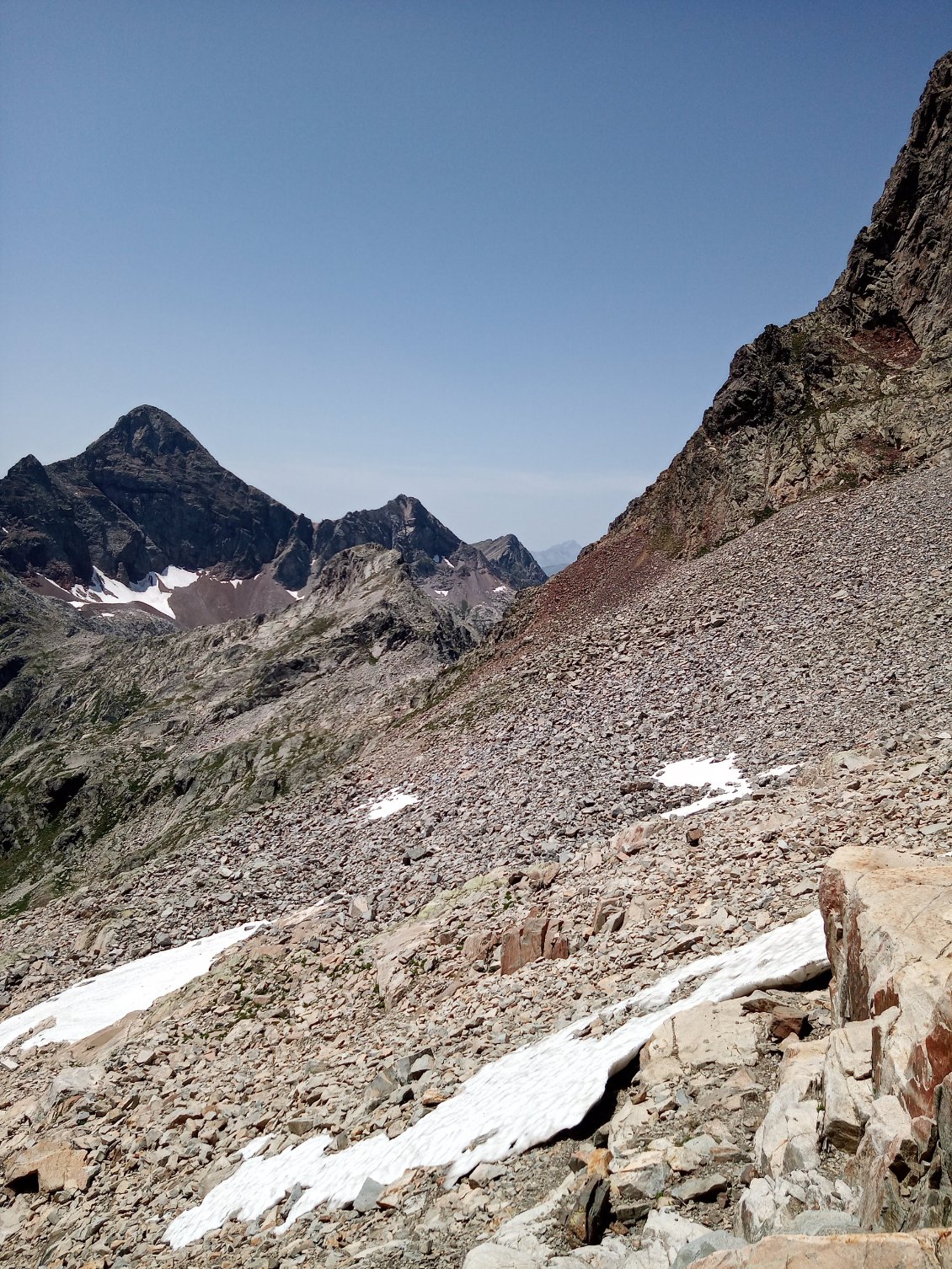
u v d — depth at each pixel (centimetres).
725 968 1648
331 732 16225
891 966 1059
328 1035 2522
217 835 5491
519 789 4388
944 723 3219
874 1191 819
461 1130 1491
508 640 9381
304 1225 1455
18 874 16125
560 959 2347
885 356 8556
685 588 6688
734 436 8581
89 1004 3584
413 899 3475
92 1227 1830
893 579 5288
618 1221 1055
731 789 3509
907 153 8925
